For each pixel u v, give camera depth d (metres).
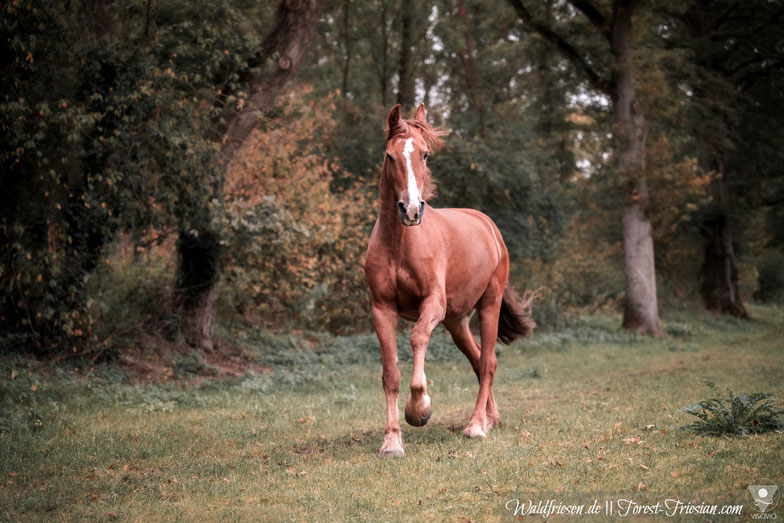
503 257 6.59
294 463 5.00
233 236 10.77
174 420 7.02
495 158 16.39
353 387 9.20
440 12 23.52
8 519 3.80
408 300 5.24
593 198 21.28
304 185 12.95
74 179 9.16
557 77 21.36
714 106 20.61
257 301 13.90
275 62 11.34
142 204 9.45
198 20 9.89
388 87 25.28
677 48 23.25
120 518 3.79
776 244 30.53
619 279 25.12
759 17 22.62
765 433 4.93
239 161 11.72
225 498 4.13
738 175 26.14
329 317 14.90
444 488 4.05
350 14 22.55
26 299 9.00
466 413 7.05
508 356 13.97
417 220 4.66
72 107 8.21
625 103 18.53
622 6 18.17
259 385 9.47
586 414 6.58
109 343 9.75
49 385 8.00
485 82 24.31
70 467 5.00
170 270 12.70
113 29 9.79
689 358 12.59
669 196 20.72
